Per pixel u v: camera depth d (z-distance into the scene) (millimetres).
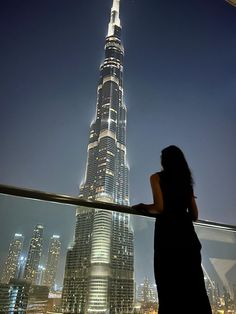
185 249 1289
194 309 1190
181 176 1517
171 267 1264
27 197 1771
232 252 2514
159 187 1444
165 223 1360
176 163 1559
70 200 1852
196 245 1337
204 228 2426
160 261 1304
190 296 1212
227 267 2418
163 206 1402
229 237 2551
